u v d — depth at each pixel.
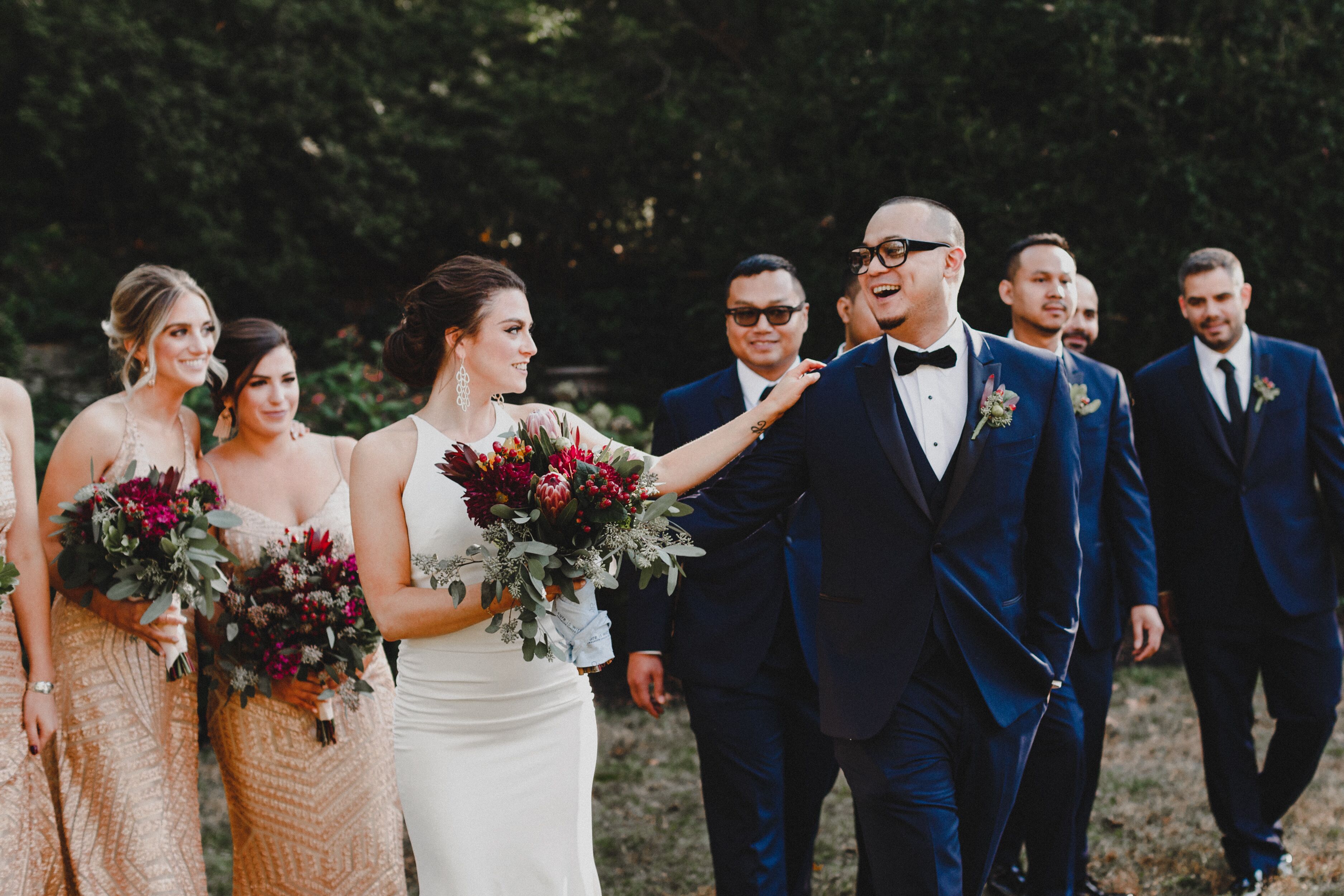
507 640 2.17
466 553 2.29
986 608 2.49
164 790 2.92
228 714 3.06
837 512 2.57
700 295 11.88
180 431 3.22
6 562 2.62
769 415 2.64
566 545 2.17
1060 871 3.31
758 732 3.15
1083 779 3.37
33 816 2.78
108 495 2.83
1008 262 3.65
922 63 7.77
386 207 12.54
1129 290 7.27
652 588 3.35
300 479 3.27
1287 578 3.76
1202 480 3.87
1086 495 3.48
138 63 11.40
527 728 2.44
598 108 13.28
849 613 2.55
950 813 2.45
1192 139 7.26
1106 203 7.33
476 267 2.46
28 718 2.77
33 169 12.36
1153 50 7.27
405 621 2.32
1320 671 3.76
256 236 12.53
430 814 2.41
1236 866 3.77
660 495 2.57
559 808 2.45
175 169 11.52
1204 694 3.86
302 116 12.03
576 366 12.58
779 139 8.58
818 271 7.99
